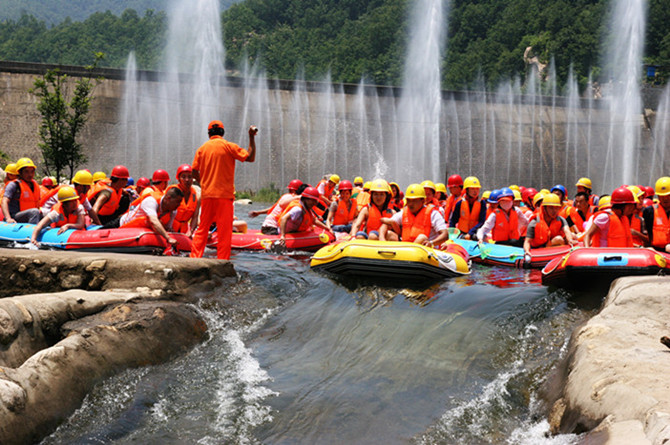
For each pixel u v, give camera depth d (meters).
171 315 6.89
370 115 55.78
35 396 4.94
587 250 8.73
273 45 168.00
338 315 7.87
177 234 11.27
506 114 57.75
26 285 7.92
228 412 5.43
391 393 5.83
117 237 10.59
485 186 56.25
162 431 5.10
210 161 9.88
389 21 138.25
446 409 5.54
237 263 10.38
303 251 12.41
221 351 6.84
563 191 14.63
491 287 9.06
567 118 58.78
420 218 10.53
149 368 6.18
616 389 4.71
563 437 4.73
